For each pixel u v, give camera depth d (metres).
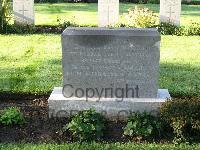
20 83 6.05
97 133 4.49
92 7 14.75
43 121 4.87
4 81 6.13
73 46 4.86
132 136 4.53
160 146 4.32
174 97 5.66
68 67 4.90
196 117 4.47
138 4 15.71
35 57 7.48
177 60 7.35
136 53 4.85
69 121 4.84
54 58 7.42
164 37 9.14
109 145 4.33
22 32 9.68
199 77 6.40
